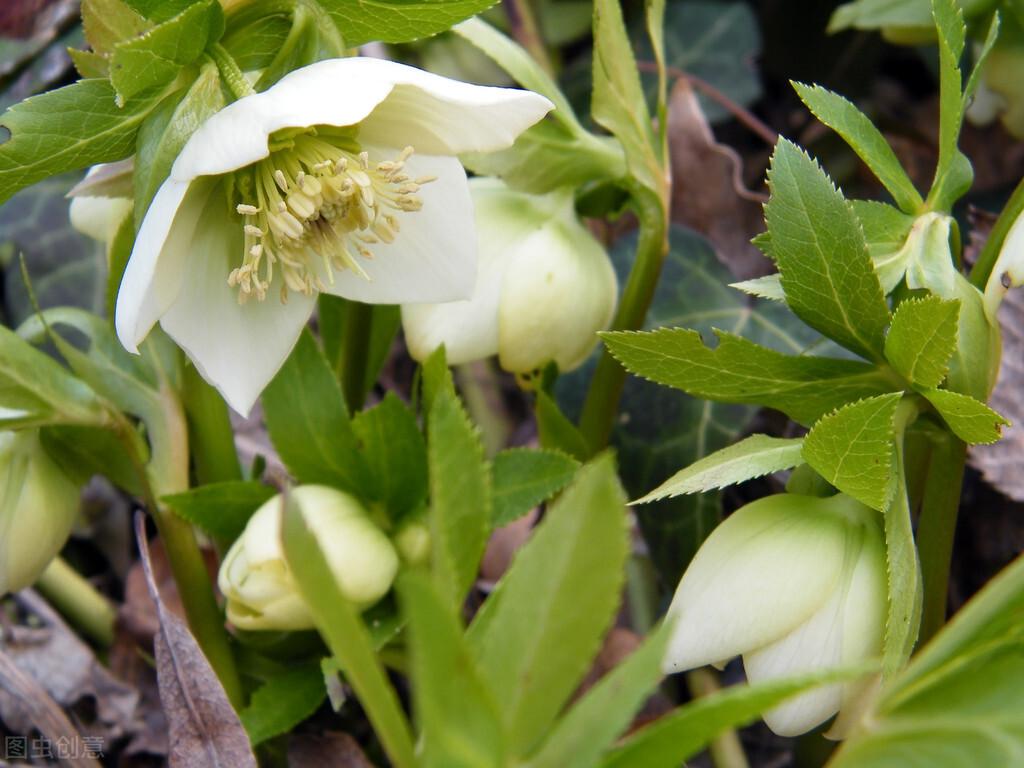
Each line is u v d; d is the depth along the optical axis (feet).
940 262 0.92
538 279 1.03
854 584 0.89
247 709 1.01
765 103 1.65
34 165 0.91
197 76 0.91
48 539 1.03
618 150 1.07
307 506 0.97
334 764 1.06
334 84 0.85
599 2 1.00
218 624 1.06
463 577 0.77
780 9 1.63
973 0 1.22
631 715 0.71
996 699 0.77
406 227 0.96
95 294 1.37
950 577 1.20
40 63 1.39
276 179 0.93
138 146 0.91
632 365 0.92
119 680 1.20
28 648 1.20
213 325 0.93
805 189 0.89
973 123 1.35
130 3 0.90
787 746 1.18
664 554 1.20
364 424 0.99
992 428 0.88
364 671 0.73
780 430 1.23
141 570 1.26
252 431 1.32
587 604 0.72
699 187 1.36
